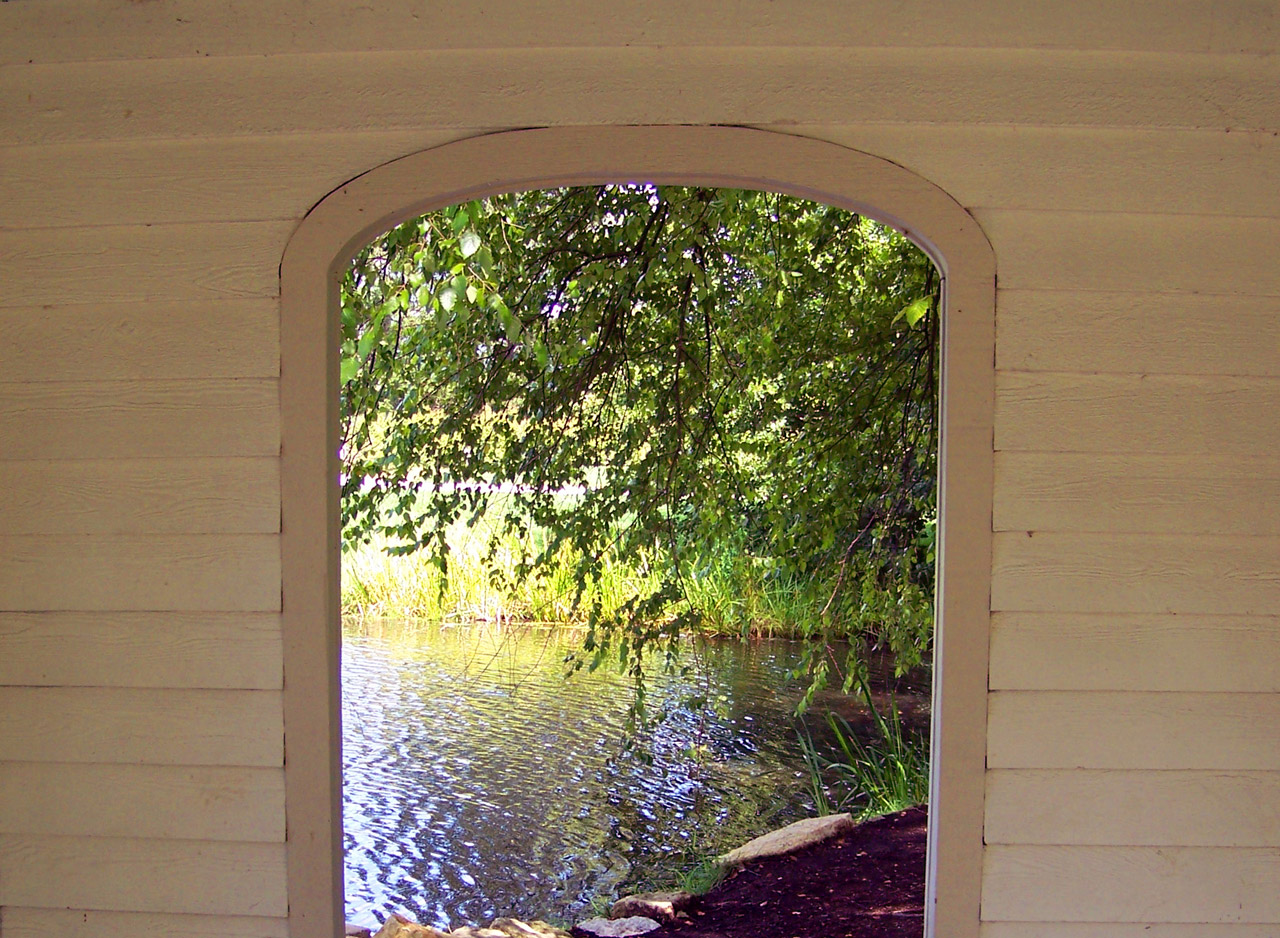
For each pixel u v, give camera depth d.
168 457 2.04
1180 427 1.98
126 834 2.06
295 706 2.03
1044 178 1.98
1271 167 1.97
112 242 2.04
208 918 2.06
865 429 3.71
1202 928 2.00
